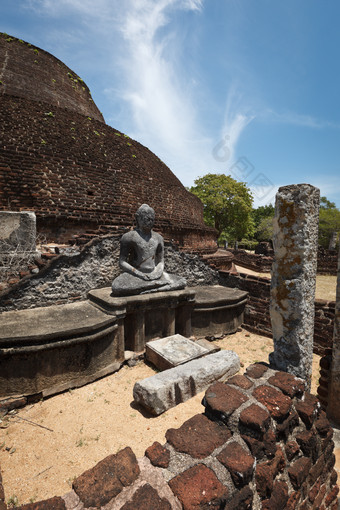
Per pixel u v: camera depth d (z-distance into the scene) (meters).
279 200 2.26
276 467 1.71
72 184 8.05
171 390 3.44
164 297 5.07
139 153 10.56
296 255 2.16
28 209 7.23
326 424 2.07
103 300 4.64
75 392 3.83
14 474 2.53
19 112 7.98
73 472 2.56
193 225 11.52
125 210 9.02
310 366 2.38
